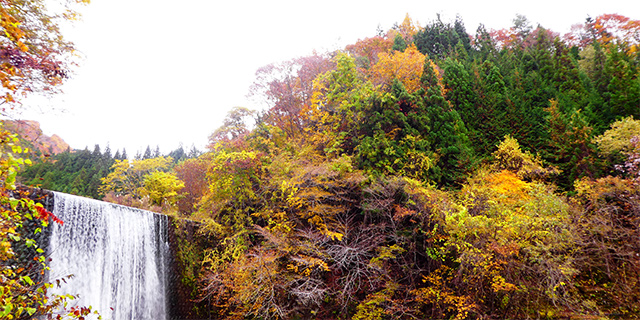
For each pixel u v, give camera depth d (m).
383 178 17.69
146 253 16.02
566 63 29.56
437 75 27.84
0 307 4.52
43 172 38.94
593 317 13.94
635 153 17.47
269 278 15.53
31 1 7.81
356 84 23.44
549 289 13.78
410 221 18.20
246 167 19.97
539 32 34.72
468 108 26.11
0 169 4.48
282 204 19.11
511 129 24.34
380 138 19.80
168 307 16.69
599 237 15.81
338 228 18.08
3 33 6.78
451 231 14.70
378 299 16.09
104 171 48.44
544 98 27.39
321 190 18.38
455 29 45.06
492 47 40.88
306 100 29.38
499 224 14.20
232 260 18.30
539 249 13.87
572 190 19.88
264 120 29.92
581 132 20.66
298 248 17.00
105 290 13.52
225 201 19.84
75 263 12.31
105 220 13.90
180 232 18.34
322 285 17.88
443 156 21.19
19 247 10.34
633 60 28.25
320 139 22.52
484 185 17.25
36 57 8.07
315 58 30.81
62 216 11.93
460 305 14.66
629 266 15.12
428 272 17.17
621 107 23.08
